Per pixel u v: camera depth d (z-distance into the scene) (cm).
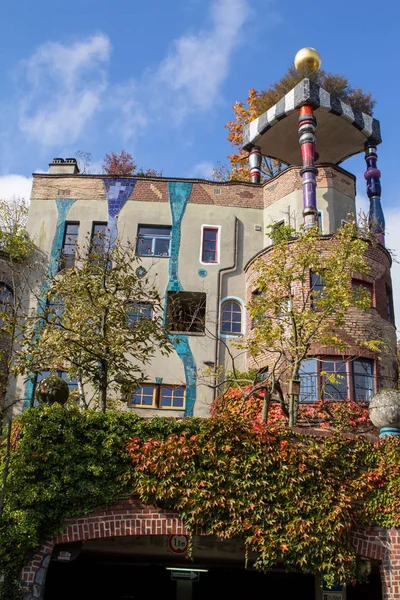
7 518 1376
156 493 1448
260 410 2162
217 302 2888
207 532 1443
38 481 1427
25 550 1370
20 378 2658
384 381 2441
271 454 1501
